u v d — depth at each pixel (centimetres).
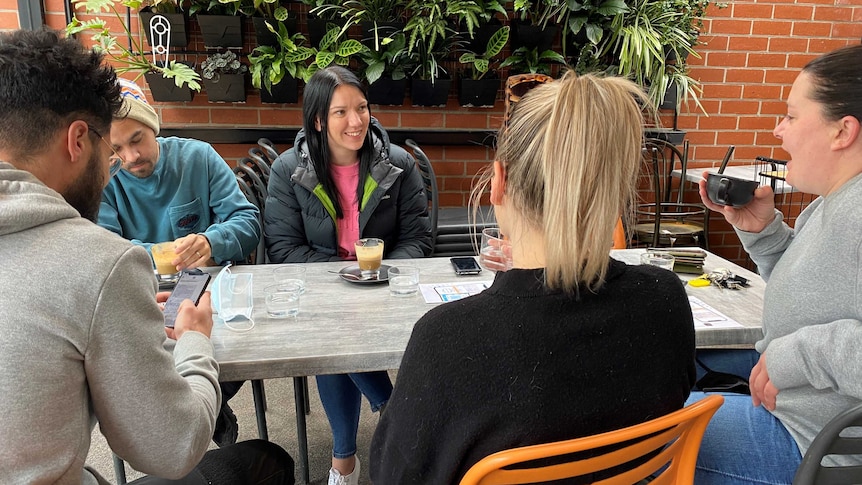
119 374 73
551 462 74
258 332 127
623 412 73
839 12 352
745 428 115
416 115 325
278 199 206
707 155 366
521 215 77
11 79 72
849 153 104
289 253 204
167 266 158
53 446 70
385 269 166
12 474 69
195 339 103
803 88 108
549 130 69
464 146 334
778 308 115
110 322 72
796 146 110
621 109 70
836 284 103
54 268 69
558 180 68
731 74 355
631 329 73
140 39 291
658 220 310
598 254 70
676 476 90
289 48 287
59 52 76
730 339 131
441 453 73
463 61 300
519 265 79
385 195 209
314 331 127
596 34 296
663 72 307
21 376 67
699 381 145
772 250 141
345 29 285
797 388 110
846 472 90
